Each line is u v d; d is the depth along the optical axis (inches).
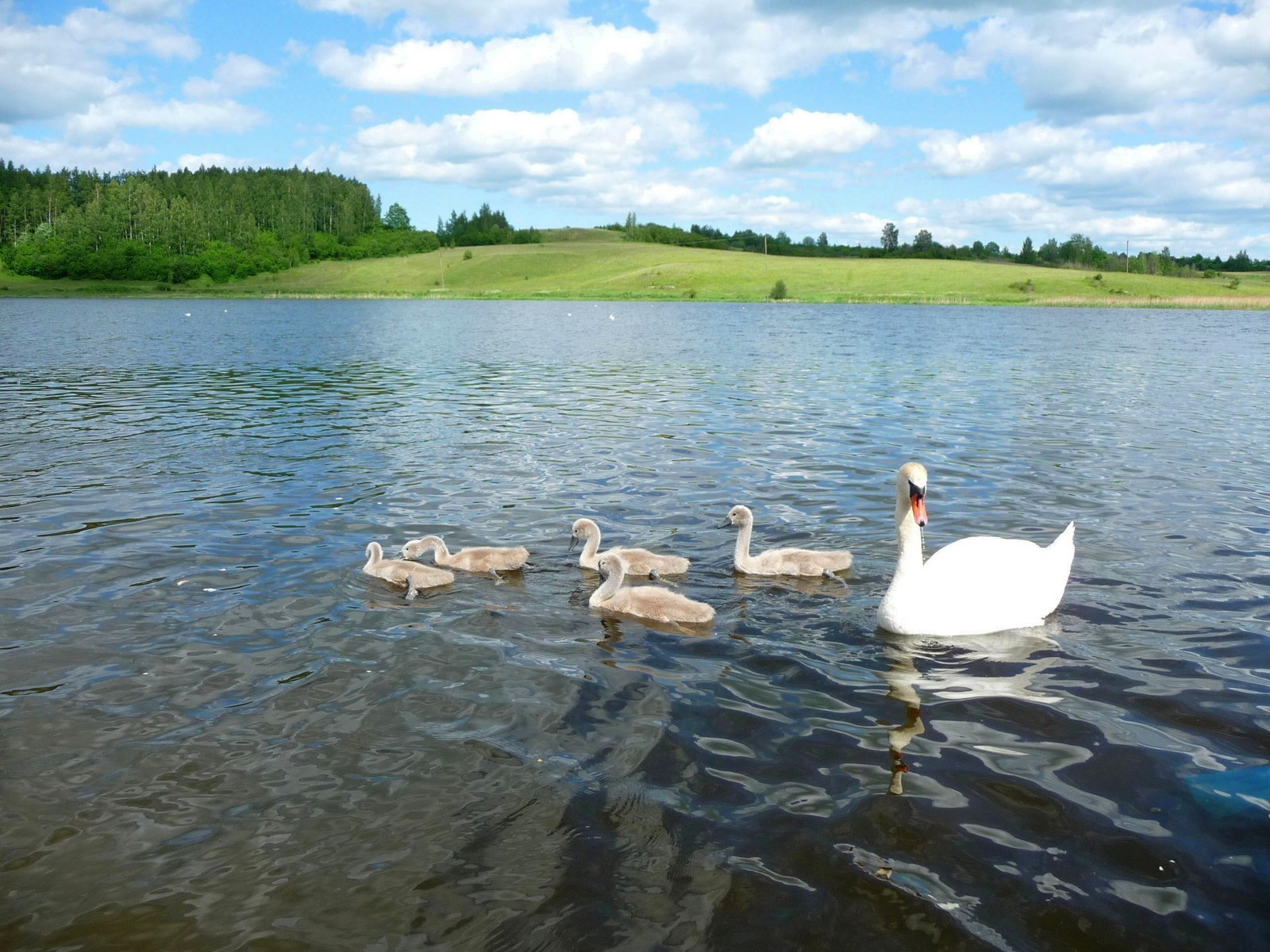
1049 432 842.2
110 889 214.8
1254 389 1201.4
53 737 282.0
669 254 7834.6
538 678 323.0
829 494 595.8
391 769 263.4
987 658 339.3
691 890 211.6
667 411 975.0
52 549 468.8
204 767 265.4
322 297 6230.3
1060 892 210.4
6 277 7155.5
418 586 417.1
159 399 1080.2
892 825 234.8
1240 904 206.7
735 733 282.8
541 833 232.8
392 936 198.8
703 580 437.1
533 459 707.4
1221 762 264.8
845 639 361.7
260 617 380.2
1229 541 485.7
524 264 7687.0
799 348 1881.2
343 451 743.1
